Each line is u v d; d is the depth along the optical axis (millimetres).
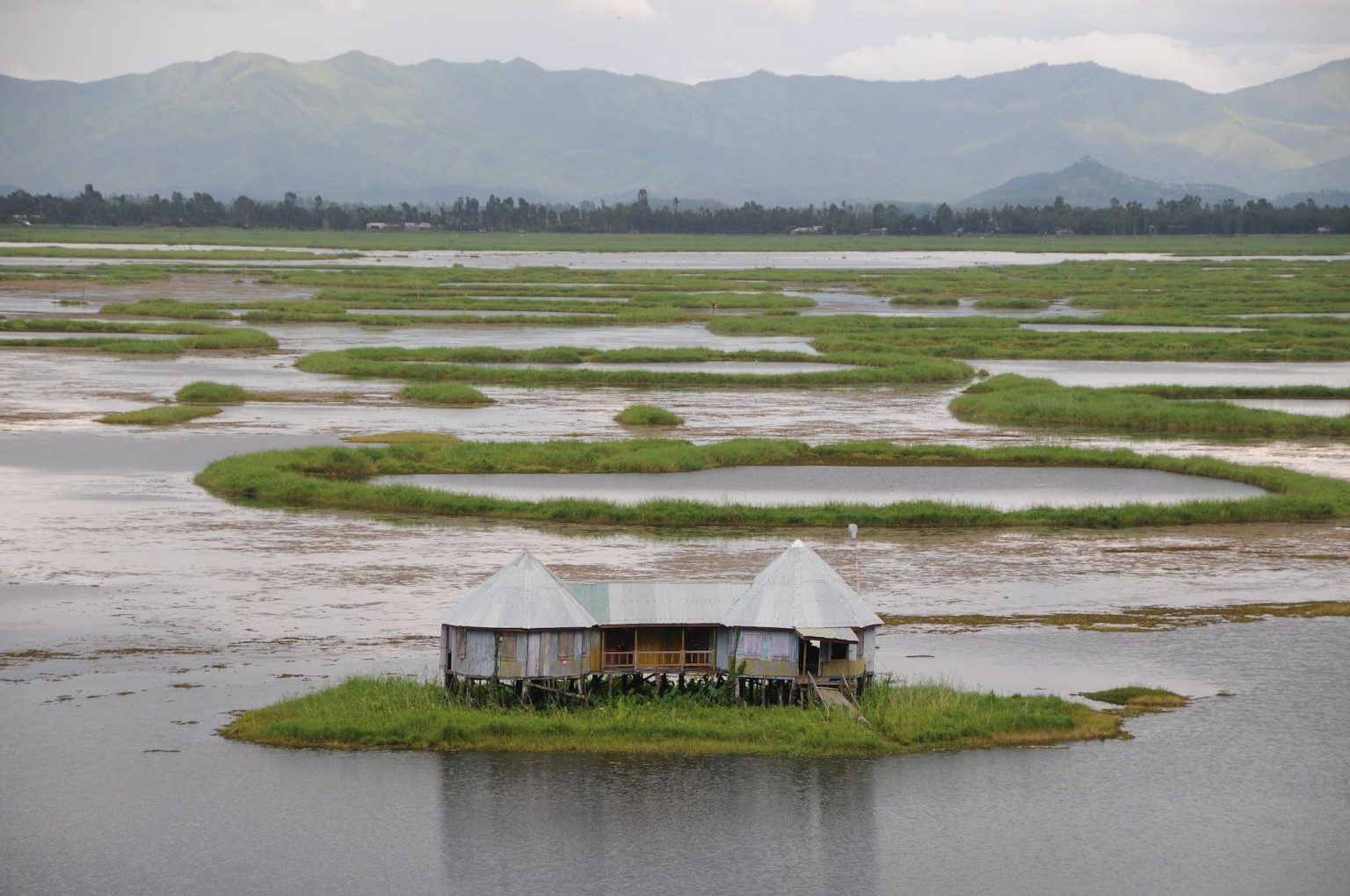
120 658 107312
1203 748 93312
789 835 80000
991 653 112750
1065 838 80000
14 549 139000
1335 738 95312
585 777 86750
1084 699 102625
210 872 74438
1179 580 136250
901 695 99375
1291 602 129125
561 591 95500
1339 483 177125
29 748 89688
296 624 116688
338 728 91312
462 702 95375
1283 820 82625
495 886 73688
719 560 137750
